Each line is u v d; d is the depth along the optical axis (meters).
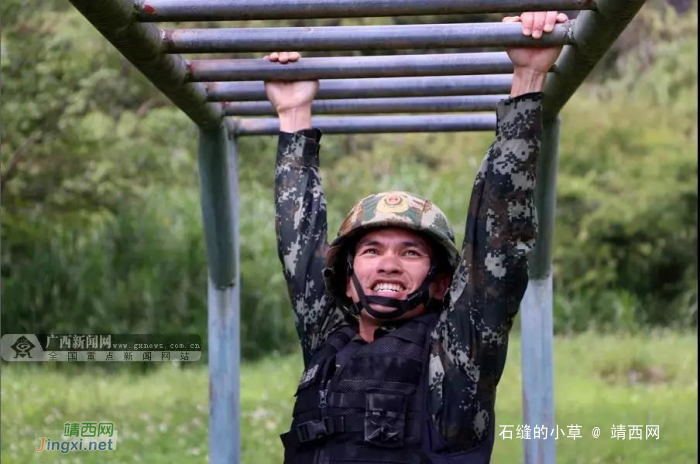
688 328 14.23
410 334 2.41
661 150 14.82
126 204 12.24
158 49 2.58
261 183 13.92
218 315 3.90
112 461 5.98
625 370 10.80
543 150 3.55
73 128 10.95
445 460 2.28
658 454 6.54
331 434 2.35
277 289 11.94
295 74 2.85
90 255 11.43
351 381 2.37
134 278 11.30
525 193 2.37
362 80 3.15
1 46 9.83
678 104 15.38
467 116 3.81
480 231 2.36
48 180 11.35
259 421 7.57
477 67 2.81
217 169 3.70
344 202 13.99
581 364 11.09
